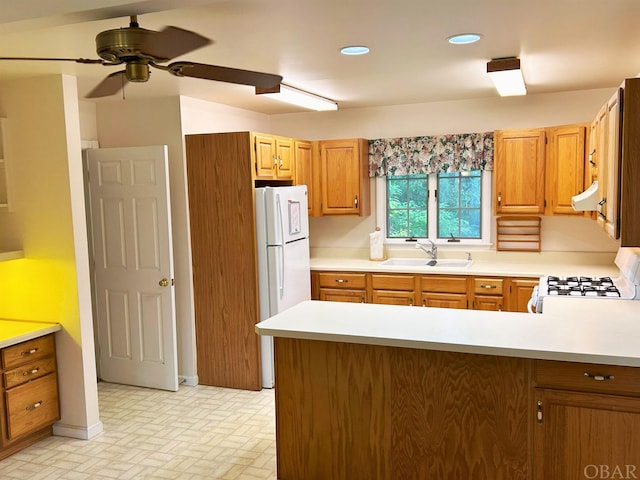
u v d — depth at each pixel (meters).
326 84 4.22
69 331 3.72
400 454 2.82
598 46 3.13
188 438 3.70
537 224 5.15
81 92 4.17
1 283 3.86
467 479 2.71
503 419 2.62
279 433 3.06
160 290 4.50
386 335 2.72
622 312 3.13
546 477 2.60
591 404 2.48
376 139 5.60
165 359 4.57
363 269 5.17
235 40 2.85
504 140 4.88
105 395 4.51
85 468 3.33
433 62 3.48
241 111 5.39
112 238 4.60
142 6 1.89
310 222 5.99
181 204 4.61
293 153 5.15
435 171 5.39
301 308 3.38
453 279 4.88
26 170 3.70
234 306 4.56
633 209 2.64
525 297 4.65
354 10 2.39
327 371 2.92
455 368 2.68
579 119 4.92
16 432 3.49
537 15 2.53
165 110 4.56
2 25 2.05
